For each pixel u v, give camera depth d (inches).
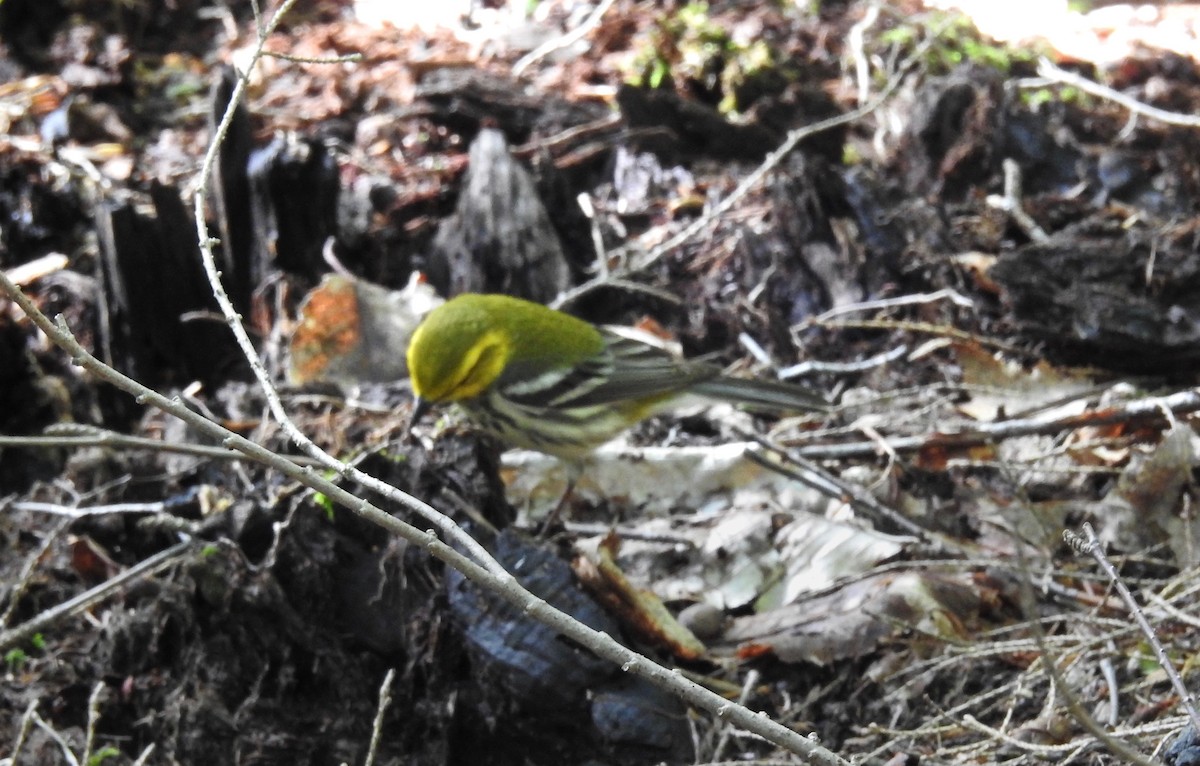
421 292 297.7
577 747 199.8
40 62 389.4
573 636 145.3
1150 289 275.6
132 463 254.2
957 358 279.1
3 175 333.1
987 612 217.0
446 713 199.6
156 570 212.5
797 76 367.6
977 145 323.6
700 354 297.4
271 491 228.2
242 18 424.5
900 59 377.7
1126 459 247.0
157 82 390.3
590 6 415.5
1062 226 306.8
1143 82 375.2
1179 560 222.8
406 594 205.8
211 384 295.9
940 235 304.2
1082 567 225.5
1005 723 186.5
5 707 208.2
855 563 226.4
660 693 199.8
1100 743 175.8
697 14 385.7
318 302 280.2
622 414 249.4
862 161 340.5
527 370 241.8
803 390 249.1
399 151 348.2
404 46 398.3
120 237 284.7
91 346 297.3
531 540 214.2
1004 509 237.5
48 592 231.3
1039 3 423.8
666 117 346.3
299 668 205.0
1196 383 271.9
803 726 200.5
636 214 328.2
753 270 306.2
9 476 268.1
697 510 248.8
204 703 200.7
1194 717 144.5
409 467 215.3
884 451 246.7
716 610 220.2
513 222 302.5
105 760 196.7
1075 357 280.5
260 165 299.4
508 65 384.8
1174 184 314.7
